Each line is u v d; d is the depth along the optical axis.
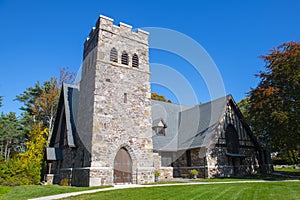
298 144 22.11
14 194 13.24
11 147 43.34
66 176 20.28
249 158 26.20
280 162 43.53
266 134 24.98
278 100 22.16
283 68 21.92
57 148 22.98
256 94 23.83
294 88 21.28
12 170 20.28
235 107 26.42
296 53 21.30
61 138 23.27
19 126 42.66
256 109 23.72
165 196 11.23
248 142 26.59
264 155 27.89
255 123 24.91
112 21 20.25
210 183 17.16
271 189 13.20
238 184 16.00
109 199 10.75
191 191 12.56
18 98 42.66
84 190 13.88
